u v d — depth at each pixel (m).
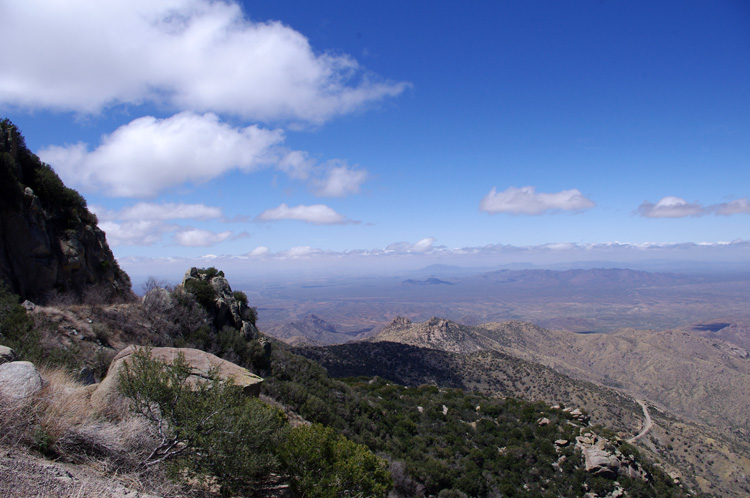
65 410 5.50
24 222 20.59
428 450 27.27
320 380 32.09
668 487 28.72
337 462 7.40
